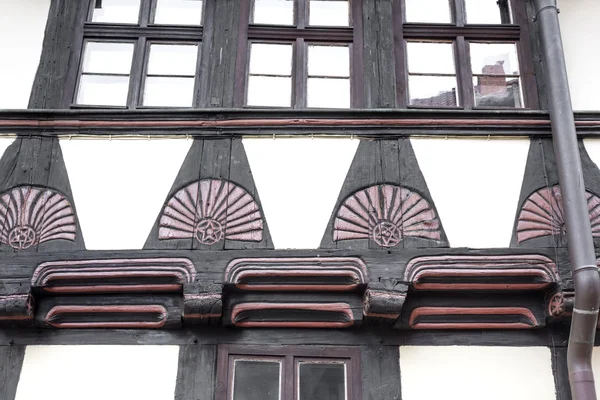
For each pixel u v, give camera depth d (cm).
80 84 619
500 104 621
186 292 531
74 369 538
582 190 539
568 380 542
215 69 619
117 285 542
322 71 625
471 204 566
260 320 546
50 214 561
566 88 574
